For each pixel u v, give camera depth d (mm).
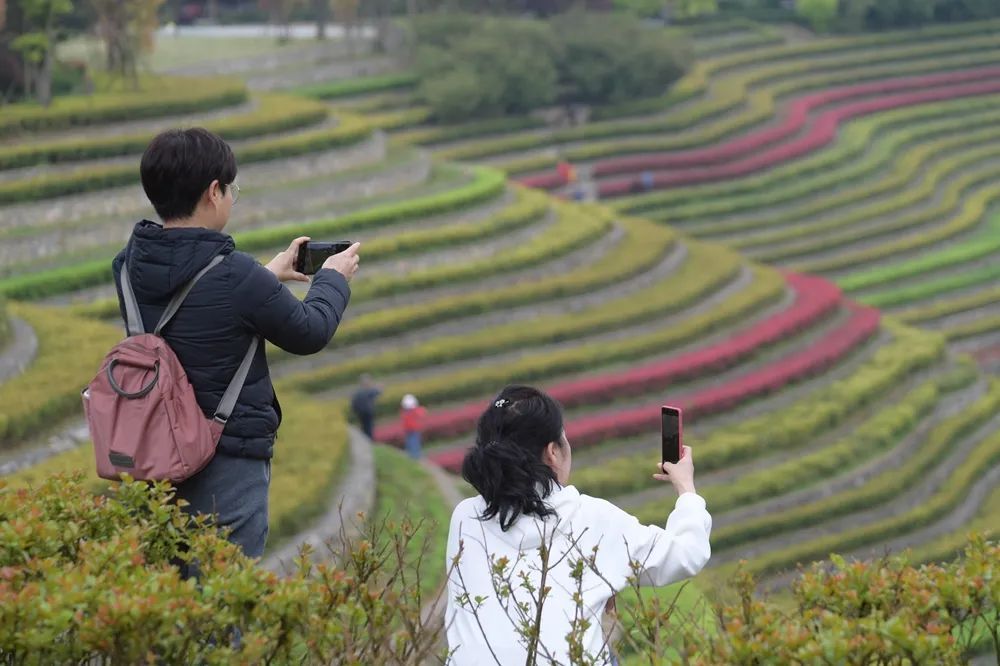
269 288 4723
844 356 45188
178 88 51406
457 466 33312
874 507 35750
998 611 4074
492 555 4402
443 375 38094
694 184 79562
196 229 4680
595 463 35031
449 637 4566
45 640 3643
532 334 40594
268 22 102500
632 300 44906
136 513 4777
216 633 4215
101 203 41062
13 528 4352
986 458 40469
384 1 88438
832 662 3621
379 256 42000
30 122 43688
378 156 50438
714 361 41250
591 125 82438
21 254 38156
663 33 89750
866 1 107500
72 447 19750
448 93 77562
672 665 3902
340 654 4043
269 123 48094
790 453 37531
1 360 21469
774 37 106375
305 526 18797
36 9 46531
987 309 63531
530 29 81938
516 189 51906
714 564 31344
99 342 23453
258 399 4820
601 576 4273
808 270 67812
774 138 86750
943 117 97625
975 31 111875
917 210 78875
